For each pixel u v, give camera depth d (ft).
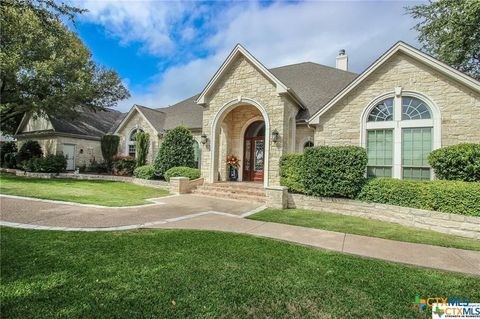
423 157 33.76
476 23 40.83
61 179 59.67
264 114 42.88
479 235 22.33
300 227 24.35
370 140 37.45
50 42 56.39
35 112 69.92
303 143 47.88
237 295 11.41
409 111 35.09
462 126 31.68
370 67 36.73
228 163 53.11
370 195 30.17
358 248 18.52
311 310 10.50
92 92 68.08
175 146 52.49
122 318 9.60
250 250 17.19
